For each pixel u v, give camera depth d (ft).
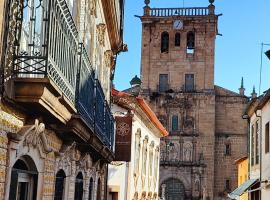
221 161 195.72
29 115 23.25
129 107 73.26
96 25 44.83
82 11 35.86
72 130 27.55
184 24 205.36
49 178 28.09
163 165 192.75
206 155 193.06
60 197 32.32
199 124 195.72
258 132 63.57
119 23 62.13
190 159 193.06
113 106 72.59
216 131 198.49
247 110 70.49
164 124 196.75
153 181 107.65
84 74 31.07
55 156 29.17
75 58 27.86
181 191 190.80
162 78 203.51
